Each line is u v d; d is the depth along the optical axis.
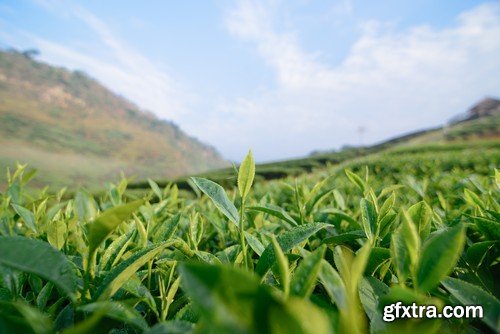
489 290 1.09
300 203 1.57
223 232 1.63
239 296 0.45
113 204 1.99
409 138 79.38
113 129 131.25
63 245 1.28
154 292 1.07
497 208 1.46
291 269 0.98
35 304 1.03
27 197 1.98
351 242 1.46
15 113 103.06
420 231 1.05
